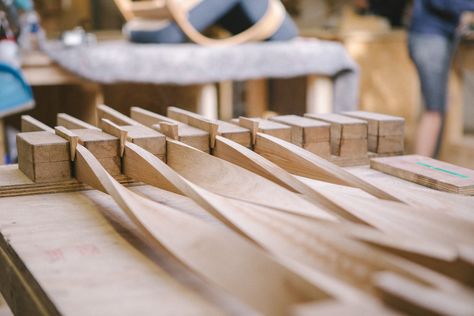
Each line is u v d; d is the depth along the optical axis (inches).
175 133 47.6
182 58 103.9
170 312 24.1
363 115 58.3
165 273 28.2
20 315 31.0
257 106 137.3
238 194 38.1
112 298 25.5
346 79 118.2
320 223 29.0
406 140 160.1
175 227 29.6
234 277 23.9
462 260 22.8
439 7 130.1
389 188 41.8
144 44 118.6
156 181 40.6
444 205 37.7
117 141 46.3
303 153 44.1
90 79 100.3
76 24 205.0
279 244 26.6
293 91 130.6
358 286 22.3
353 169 52.0
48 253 31.0
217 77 106.2
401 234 28.2
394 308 19.1
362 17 166.6
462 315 17.6
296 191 38.1
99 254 30.8
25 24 116.3
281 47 111.3
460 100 156.9
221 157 47.4
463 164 150.1
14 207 40.1
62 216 37.8
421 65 135.7
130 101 115.0
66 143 45.0
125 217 37.5
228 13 122.6
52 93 114.1
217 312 24.2
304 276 21.5
